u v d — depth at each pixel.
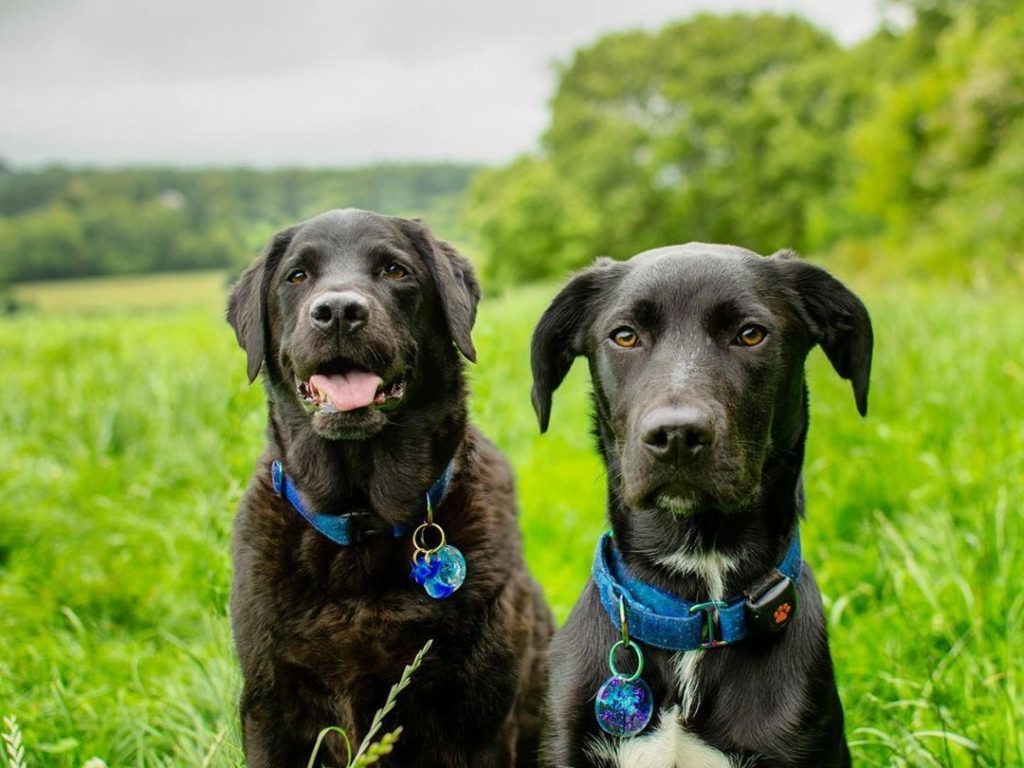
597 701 0.87
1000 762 0.91
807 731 0.85
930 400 1.66
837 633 1.13
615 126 13.84
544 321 0.94
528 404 2.03
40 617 1.29
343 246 1.02
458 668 0.96
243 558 0.98
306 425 0.99
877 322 2.39
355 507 0.98
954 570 1.13
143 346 3.02
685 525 0.88
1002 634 1.08
